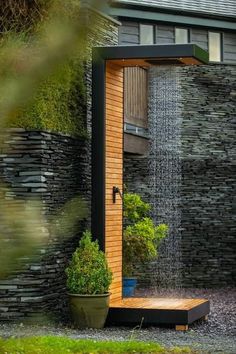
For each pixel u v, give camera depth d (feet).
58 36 6.68
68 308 36.50
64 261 36.27
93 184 35.83
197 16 55.11
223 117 55.98
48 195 34.50
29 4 7.36
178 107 54.13
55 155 35.45
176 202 53.72
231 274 55.72
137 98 48.49
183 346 29.25
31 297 33.81
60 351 25.89
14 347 24.73
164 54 34.55
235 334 33.47
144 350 27.35
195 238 54.65
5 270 6.84
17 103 6.74
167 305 35.70
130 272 45.24
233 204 56.03
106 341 29.07
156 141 51.83
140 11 52.80
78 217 7.55
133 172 52.44
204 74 55.42
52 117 35.04
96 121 35.81
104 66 35.60
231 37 57.00
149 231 42.19
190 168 54.65
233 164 56.08
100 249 35.50
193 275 54.39
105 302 33.68
